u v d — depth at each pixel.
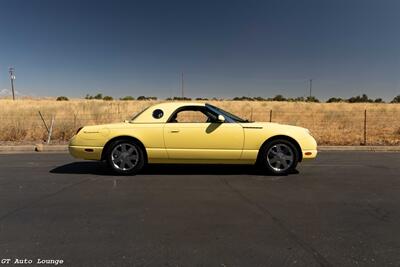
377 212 5.21
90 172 8.09
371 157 10.88
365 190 6.52
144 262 3.59
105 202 5.64
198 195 6.10
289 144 7.75
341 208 5.39
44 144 13.27
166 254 3.77
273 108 38.31
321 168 8.77
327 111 34.06
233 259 3.66
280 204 5.58
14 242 4.05
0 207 5.35
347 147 13.00
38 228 4.48
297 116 29.56
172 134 7.62
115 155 7.70
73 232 4.36
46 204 5.51
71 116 23.06
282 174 7.79
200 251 3.85
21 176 7.63
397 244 4.05
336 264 3.56
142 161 7.70
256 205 5.52
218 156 7.68
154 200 5.77
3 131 15.07
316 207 5.43
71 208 5.32
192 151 7.65
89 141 7.69
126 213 5.10
